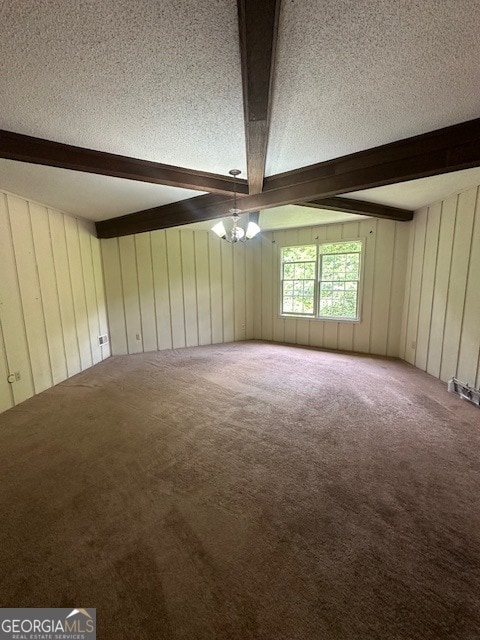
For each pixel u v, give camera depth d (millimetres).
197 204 3453
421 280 4109
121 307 5039
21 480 1981
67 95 1510
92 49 1199
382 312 4855
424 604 1229
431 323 3883
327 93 1531
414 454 2219
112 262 4895
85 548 1487
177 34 1133
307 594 1271
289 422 2725
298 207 3848
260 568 1384
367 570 1369
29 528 1607
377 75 1387
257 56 1062
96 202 3496
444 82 1452
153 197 3363
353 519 1653
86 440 2455
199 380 3840
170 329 5492
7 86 1420
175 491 1877
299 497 1818
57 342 3752
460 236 3301
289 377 3910
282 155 2287
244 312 6211
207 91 1496
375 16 1061
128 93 1502
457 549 1468
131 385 3684
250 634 1135
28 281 3289
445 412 2871
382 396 3258
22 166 2379
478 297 3057
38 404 3141
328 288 5344
